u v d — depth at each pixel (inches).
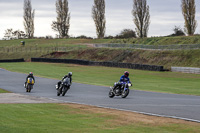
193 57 4672.7
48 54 6742.1
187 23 6058.1
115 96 1603.1
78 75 3644.2
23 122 778.2
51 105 1121.4
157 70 4256.9
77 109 1029.8
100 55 6058.1
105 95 1675.7
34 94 1715.1
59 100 1307.8
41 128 707.4
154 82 2898.6
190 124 780.0
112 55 5900.6
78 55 6358.3
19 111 960.9
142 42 6353.3
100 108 1059.9
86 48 6766.7
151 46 5684.1
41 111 971.9
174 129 719.7
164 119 848.3
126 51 5821.9
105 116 892.0
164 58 4977.9
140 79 3223.4
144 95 1722.4
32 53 7057.1
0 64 5477.4
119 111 995.3
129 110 1022.4
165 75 3681.1
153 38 6343.5
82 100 1371.8
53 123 772.6
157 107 1131.9
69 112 962.1
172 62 4749.0
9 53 7381.9
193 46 5039.4
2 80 2886.3
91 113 946.7
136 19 6737.2
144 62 5157.5
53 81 2824.8
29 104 1144.8
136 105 1188.5
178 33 6988.2
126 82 1494.8
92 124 768.3
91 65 5265.8
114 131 690.8
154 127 740.7
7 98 1385.3
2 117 847.1
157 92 1961.1
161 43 5905.5
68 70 4347.9
